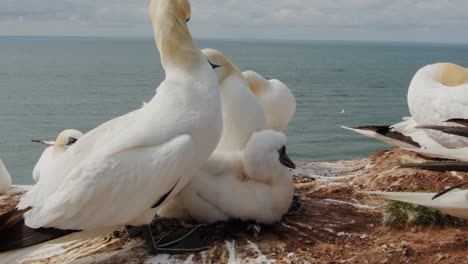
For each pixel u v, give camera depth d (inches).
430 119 138.0
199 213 119.2
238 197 117.2
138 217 110.4
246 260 110.9
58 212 105.8
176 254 113.3
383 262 108.7
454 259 107.8
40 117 620.1
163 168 107.9
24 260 115.0
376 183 135.4
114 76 1473.9
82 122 589.3
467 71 141.6
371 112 658.8
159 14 116.5
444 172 133.3
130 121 112.3
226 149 129.7
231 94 128.9
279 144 119.3
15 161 361.7
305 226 120.0
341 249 113.0
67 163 110.3
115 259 113.3
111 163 107.0
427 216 116.6
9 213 108.0
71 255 115.4
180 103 111.7
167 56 116.3
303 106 713.0
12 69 1813.5
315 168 150.4
